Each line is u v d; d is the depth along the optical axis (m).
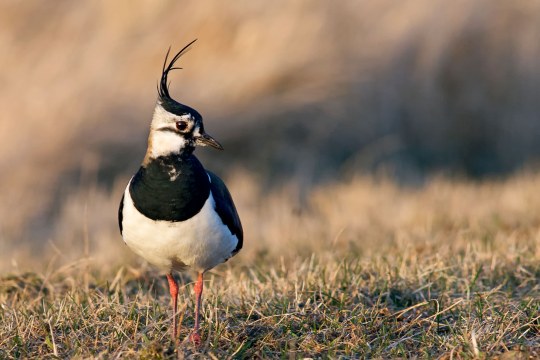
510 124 17.94
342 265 9.53
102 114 16.19
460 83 17.91
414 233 11.89
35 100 16.34
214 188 7.54
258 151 16.44
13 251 12.97
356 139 16.97
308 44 17.25
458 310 8.28
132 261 10.96
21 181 15.30
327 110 16.86
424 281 9.06
